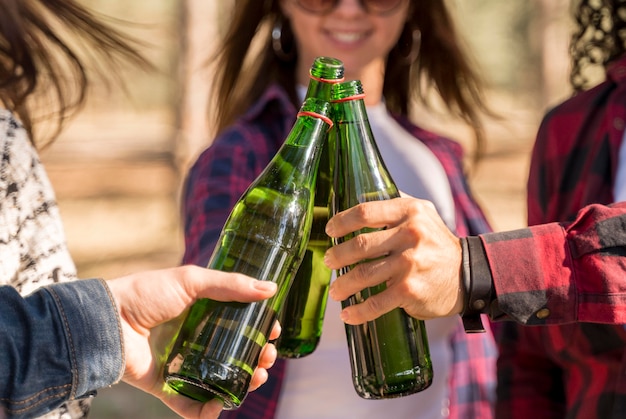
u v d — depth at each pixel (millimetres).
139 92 15914
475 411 2627
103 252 11633
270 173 1750
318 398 2434
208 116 3039
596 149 2299
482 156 3178
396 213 1782
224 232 1749
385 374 1812
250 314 1653
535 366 2430
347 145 1810
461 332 2635
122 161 14062
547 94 14344
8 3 1932
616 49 2572
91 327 1513
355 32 2615
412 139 2768
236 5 2850
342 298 1804
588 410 2203
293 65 2787
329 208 1854
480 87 3045
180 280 1610
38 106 2189
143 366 1658
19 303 1485
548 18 14281
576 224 1942
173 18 15000
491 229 2764
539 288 1885
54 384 1496
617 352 2170
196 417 1733
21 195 1694
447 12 2918
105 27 2277
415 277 1777
